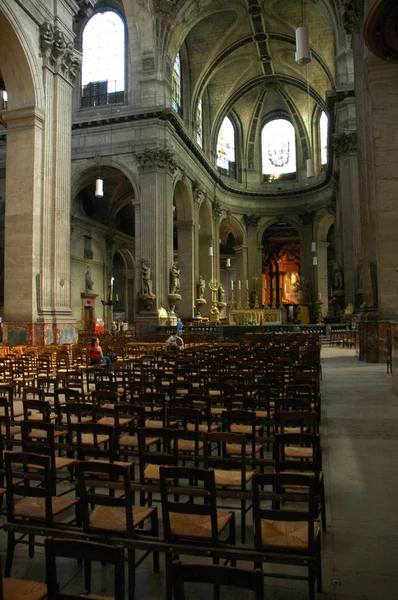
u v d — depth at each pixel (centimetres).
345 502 520
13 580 327
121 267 4991
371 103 1581
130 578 359
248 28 4044
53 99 2031
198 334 3089
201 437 645
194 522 396
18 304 1905
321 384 1315
